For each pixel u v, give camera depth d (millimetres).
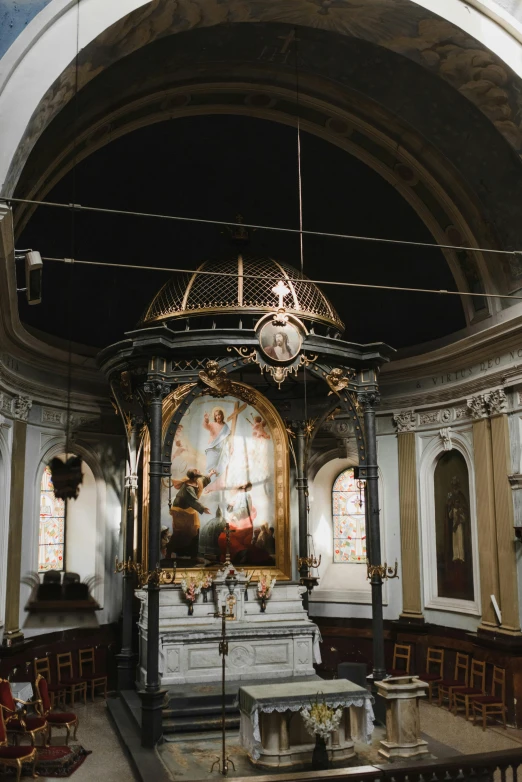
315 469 17234
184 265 16906
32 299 8930
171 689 12594
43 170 11789
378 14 11102
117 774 10250
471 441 14836
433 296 16375
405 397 16344
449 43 11297
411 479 16078
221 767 10016
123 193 15383
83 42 9547
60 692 13789
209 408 15516
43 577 15211
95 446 16078
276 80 13273
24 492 14445
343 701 10242
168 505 14875
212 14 10781
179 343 12477
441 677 14266
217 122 14617
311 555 15836
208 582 14242
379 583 12555
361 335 17547
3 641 13133
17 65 9227
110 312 16641
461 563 14953
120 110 12570
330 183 15773
